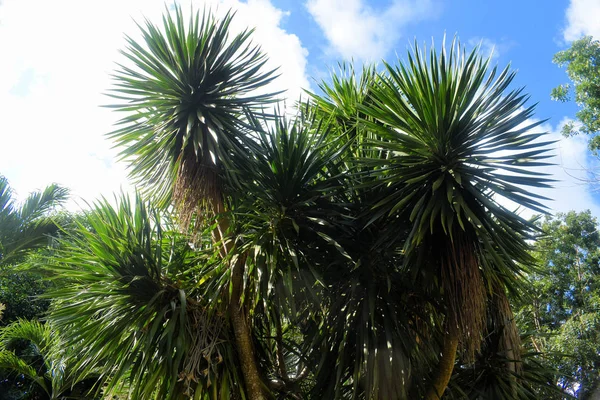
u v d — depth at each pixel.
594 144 8.86
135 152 5.61
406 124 4.91
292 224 5.20
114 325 4.63
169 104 5.54
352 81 6.74
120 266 4.83
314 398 5.14
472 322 4.52
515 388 5.32
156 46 5.55
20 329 8.91
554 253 13.64
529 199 4.55
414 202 4.95
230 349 4.99
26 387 10.76
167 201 5.61
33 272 8.97
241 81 5.72
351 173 5.37
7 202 9.38
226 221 5.41
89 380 9.80
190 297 5.06
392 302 5.10
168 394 4.46
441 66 4.80
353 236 5.42
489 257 4.91
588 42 9.23
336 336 5.24
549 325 12.39
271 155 5.36
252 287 5.17
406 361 4.81
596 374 9.33
